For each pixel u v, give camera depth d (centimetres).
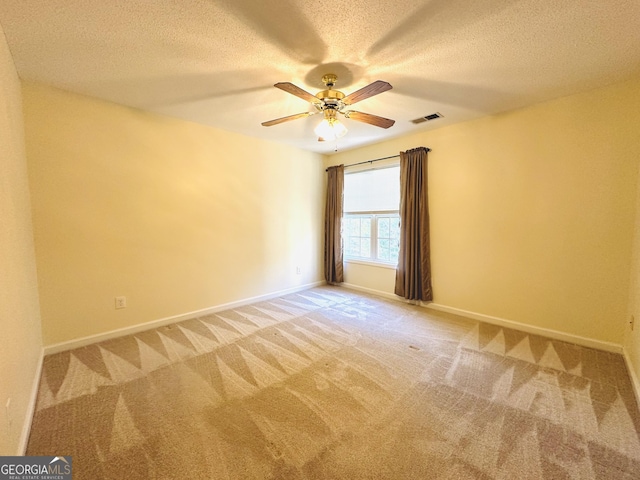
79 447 142
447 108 285
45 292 237
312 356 238
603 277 245
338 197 459
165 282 306
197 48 182
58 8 144
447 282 347
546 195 271
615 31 166
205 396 185
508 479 126
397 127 341
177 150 309
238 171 363
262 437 150
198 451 141
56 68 204
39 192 231
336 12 151
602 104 240
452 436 151
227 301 361
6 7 141
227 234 357
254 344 260
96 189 259
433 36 171
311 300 399
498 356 238
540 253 277
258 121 317
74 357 235
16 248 164
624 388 192
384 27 163
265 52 187
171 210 307
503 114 294
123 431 154
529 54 191
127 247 279
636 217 224
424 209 356
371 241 437
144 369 217
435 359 233
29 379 173
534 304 283
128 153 276
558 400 180
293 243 439
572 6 146
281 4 144
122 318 279
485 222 312
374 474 129
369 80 226
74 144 246
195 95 251
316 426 158
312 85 233
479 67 207
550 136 267
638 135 226
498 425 159
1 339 121
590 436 150
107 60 194
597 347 249
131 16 151
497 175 301
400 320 321
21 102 217
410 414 168
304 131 353
